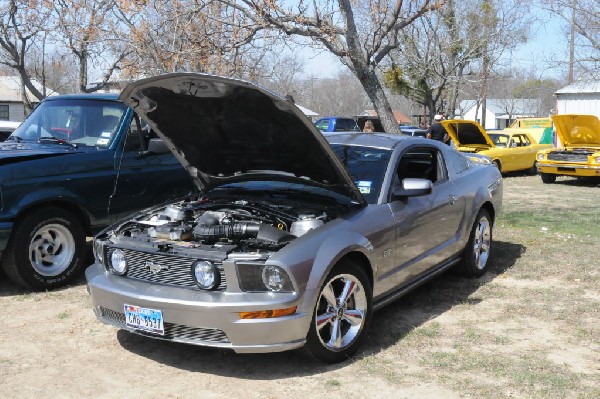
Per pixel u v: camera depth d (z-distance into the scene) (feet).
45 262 21.48
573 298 20.56
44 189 20.81
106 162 22.41
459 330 17.74
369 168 18.58
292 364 15.44
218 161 18.03
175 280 14.88
